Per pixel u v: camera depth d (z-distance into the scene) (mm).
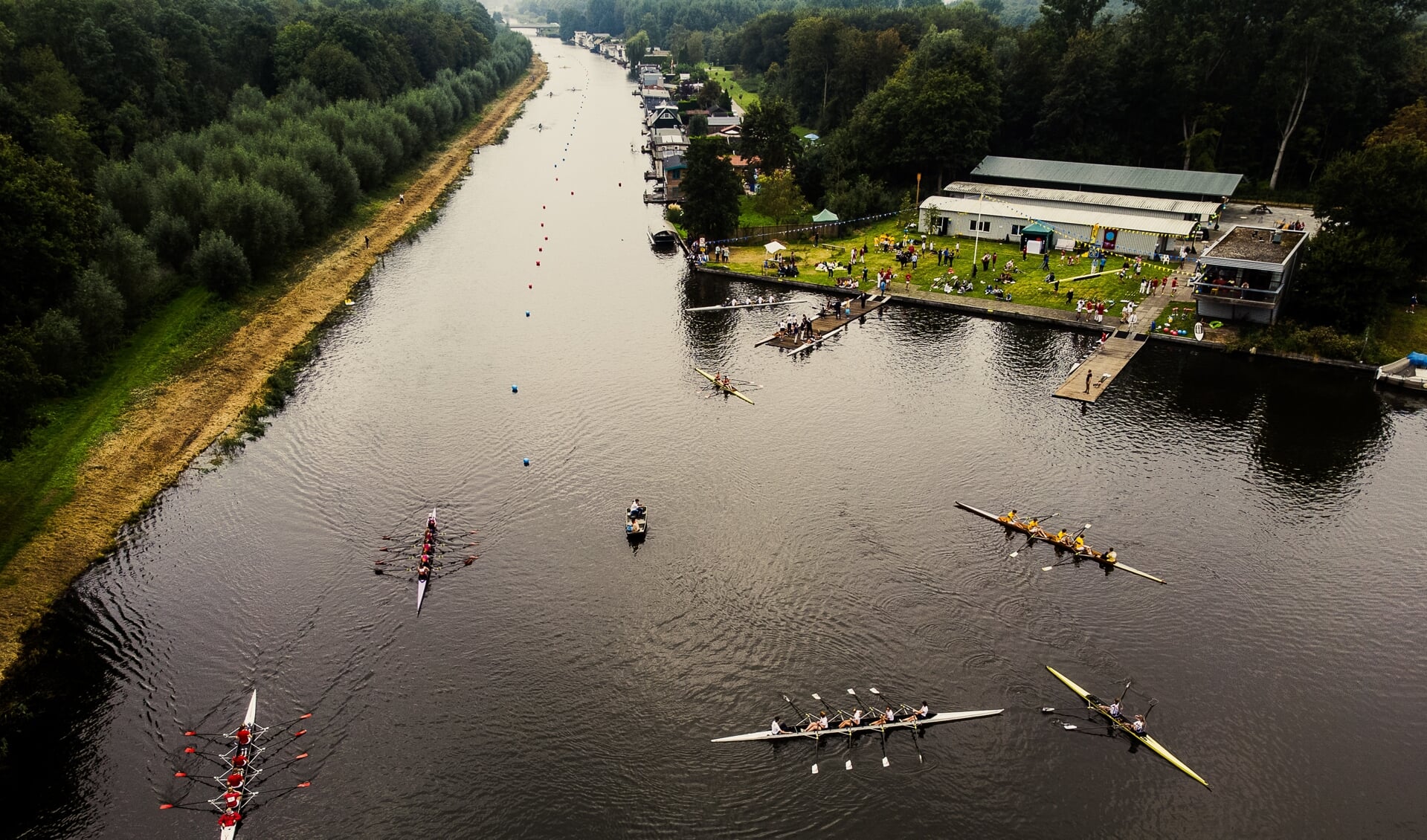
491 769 49406
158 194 111250
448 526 69625
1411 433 81562
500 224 157750
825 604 61500
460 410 88312
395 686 54750
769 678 55594
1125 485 74250
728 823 46469
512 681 55312
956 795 48000
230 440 82312
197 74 169125
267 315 107625
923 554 66375
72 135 112250
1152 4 153375
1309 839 45375
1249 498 72188
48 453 75500
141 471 76000
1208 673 55469
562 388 93250
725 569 65125
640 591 62875
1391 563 64375
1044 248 129500
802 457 79500
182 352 94375
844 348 103062
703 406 89250
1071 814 46875
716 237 142125
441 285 125688
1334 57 136125
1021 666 56188
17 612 60125
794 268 127188
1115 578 63438
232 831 45562
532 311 116125
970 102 151875
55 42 133250
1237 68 151375
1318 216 108500
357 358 100938
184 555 66312
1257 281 99625
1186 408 86375
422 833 45781
